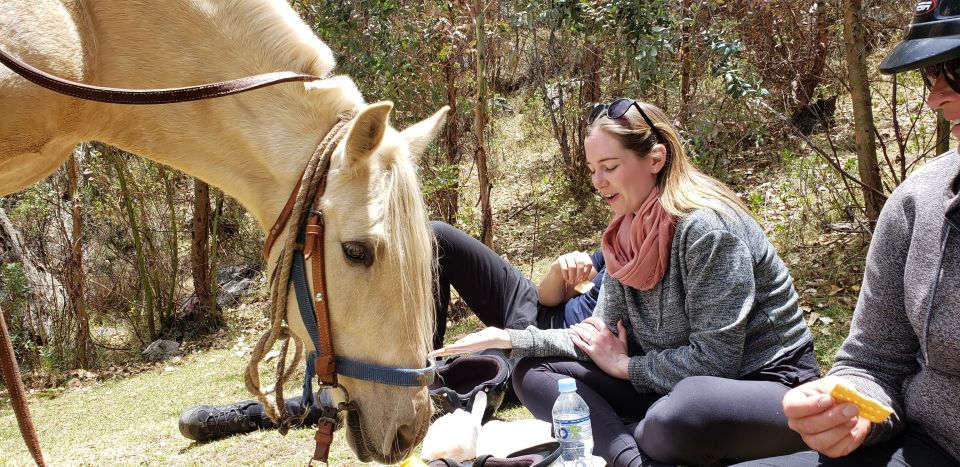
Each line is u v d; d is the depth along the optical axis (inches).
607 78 325.1
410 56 242.7
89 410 229.5
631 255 105.4
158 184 352.5
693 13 259.0
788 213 246.8
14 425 225.0
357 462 124.4
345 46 228.1
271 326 90.7
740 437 89.5
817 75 277.9
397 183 84.3
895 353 76.5
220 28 93.4
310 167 87.1
